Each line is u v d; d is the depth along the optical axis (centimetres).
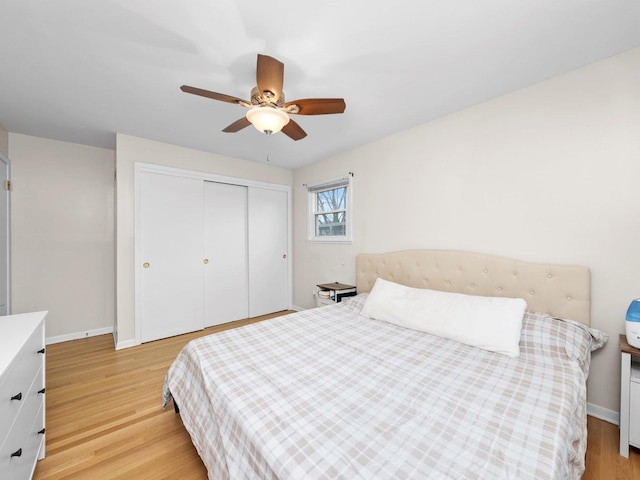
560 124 183
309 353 160
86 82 191
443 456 83
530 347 157
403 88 197
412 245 268
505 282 201
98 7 129
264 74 137
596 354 172
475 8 128
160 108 229
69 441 155
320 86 193
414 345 172
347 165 338
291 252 439
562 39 148
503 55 162
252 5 127
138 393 206
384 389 121
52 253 310
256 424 98
